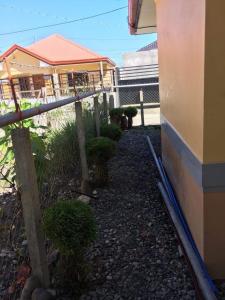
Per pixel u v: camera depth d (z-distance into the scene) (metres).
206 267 2.16
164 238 2.80
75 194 3.83
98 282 2.26
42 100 6.90
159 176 4.35
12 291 2.15
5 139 2.88
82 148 3.95
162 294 2.12
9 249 2.53
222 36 1.81
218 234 2.11
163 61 3.88
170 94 3.42
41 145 3.06
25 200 1.95
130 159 5.53
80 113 3.90
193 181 2.37
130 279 2.28
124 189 4.06
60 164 3.74
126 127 8.88
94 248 2.71
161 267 2.40
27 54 19.11
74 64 19.61
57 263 2.30
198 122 2.08
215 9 1.78
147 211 3.38
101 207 3.56
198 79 2.04
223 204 2.05
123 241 2.80
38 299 1.98
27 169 1.91
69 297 2.12
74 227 2.02
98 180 4.13
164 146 4.27
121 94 11.62
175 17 2.81
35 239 2.01
